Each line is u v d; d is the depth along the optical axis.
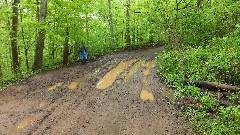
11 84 15.45
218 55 12.91
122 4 32.19
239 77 11.17
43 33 19.23
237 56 11.79
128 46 28.41
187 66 13.45
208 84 11.36
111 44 28.53
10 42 19.95
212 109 9.69
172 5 20.08
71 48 25.02
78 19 19.94
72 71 17.86
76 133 9.21
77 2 20.27
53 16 19.81
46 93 13.34
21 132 9.41
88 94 12.88
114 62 20.17
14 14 18.42
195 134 8.55
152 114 10.23
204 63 13.14
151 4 26.23
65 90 13.68
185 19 17.55
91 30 27.12
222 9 16.84
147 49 26.62
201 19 16.83
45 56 24.75
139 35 32.53
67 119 10.26
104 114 10.54
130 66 18.28
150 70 16.53
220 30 16.41
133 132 9.09
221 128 8.23
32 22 18.08
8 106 11.83
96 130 9.35
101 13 30.55
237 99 9.71
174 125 9.28
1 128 9.76
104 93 12.87
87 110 10.99
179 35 17.23
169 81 13.08
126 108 10.95
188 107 10.22
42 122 10.09
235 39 14.02
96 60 21.72
